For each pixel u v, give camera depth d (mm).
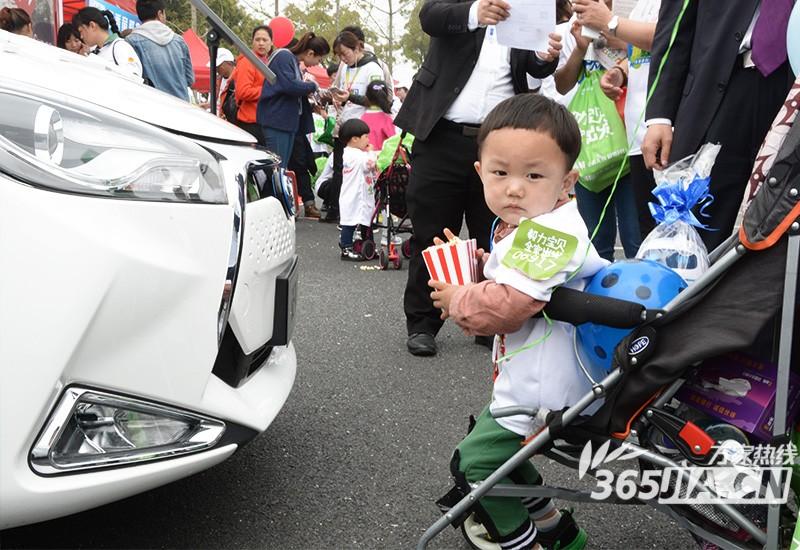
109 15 7336
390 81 9898
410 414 3510
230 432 2182
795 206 1649
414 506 2674
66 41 6801
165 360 2008
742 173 2689
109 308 1900
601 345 1927
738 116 2654
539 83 4297
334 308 5473
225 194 2182
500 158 1965
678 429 1786
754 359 1858
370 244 7539
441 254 2098
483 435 2104
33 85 2113
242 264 2232
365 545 2424
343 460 3008
